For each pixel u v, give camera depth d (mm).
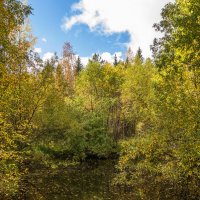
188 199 19719
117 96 54062
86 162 38812
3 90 16828
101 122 43406
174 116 17906
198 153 15703
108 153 43031
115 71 51562
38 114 32188
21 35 26016
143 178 22906
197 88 16781
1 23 13570
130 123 56094
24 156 30594
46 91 30594
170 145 19297
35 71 29438
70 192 23375
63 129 38875
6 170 18406
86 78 50469
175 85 17422
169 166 18953
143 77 46438
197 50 12430
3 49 14461
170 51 14125
